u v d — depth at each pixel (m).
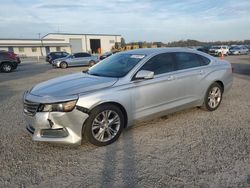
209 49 42.00
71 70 21.30
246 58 33.47
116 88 4.40
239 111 6.15
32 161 3.84
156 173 3.41
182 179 3.24
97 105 4.15
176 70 5.34
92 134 4.18
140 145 4.32
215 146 4.18
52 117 3.93
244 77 12.59
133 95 4.59
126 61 5.11
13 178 3.39
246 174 3.31
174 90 5.21
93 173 3.47
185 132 4.84
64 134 4.02
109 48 81.56
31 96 4.23
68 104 3.93
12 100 8.36
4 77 16.30
